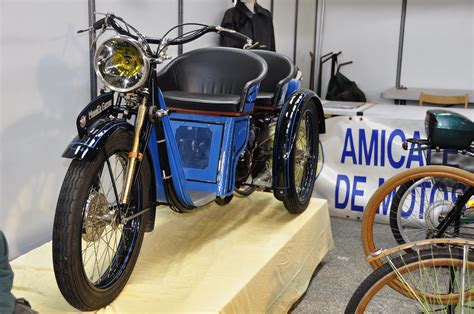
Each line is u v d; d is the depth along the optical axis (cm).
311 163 311
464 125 270
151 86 190
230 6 427
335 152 399
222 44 407
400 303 260
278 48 542
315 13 666
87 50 268
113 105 190
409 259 188
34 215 241
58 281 166
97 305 178
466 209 268
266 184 293
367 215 239
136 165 186
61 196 164
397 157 381
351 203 393
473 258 181
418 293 191
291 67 297
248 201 314
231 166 250
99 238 182
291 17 571
